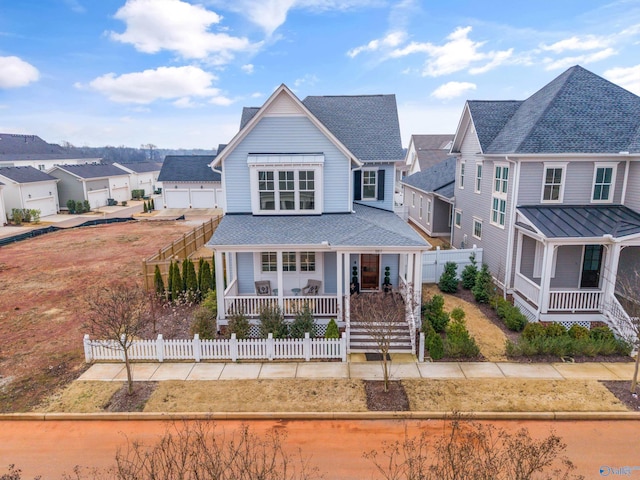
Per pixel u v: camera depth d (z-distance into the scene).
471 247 24.23
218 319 16.23
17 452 10.11
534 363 13.98
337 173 18.19
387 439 10.41
